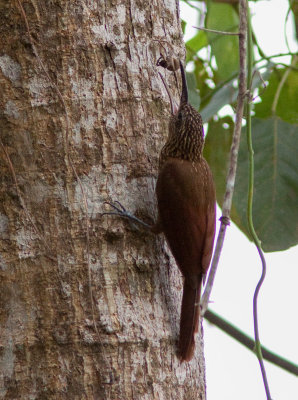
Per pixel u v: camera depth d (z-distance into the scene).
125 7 8.48
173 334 8.02
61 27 8.21
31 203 7.92
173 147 8.80
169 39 8.83
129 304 7.83
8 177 7.98
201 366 8.39
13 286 7.80
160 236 8.37
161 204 8.35
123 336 7.68
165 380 7.81
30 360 7.62
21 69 8.16
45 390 7.55
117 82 8.30
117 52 8.35
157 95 8.56
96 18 8.32
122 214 7.98
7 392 7.60
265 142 10.83
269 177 10.70
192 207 8.48
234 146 7.70
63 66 8.16
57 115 8.05
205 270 8.45
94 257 7.83
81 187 7.91
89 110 8.12
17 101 8.10
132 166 8.22
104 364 7.59
